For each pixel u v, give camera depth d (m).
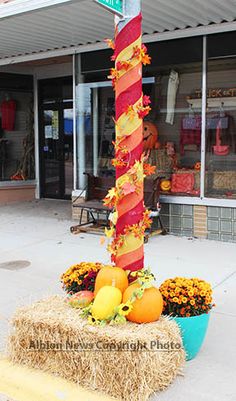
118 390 2.80
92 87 8.15
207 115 7.06
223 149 6.95
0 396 3.06
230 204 6.74
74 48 8.13
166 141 7.55
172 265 5.66
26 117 11.05
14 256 6.20
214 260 5.87
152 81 7.57
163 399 2.84
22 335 3.14
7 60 9.25
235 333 3.76
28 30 7.00
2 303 4.49
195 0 5.55
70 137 10.80
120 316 2.92
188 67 7.15
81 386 2.93
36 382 3.01
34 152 11.27
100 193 7.82
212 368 3.20
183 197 7.15
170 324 2.99
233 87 6.82
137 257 3.22
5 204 10.59
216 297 4.56
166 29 6.95
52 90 10.95
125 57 3.10
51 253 6.32
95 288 3.21
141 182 3.17
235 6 5.81
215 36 6.78
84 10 5.95
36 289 4.89
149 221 3.26
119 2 3.02
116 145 3.16
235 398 2.86
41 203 10.65
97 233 7.49
